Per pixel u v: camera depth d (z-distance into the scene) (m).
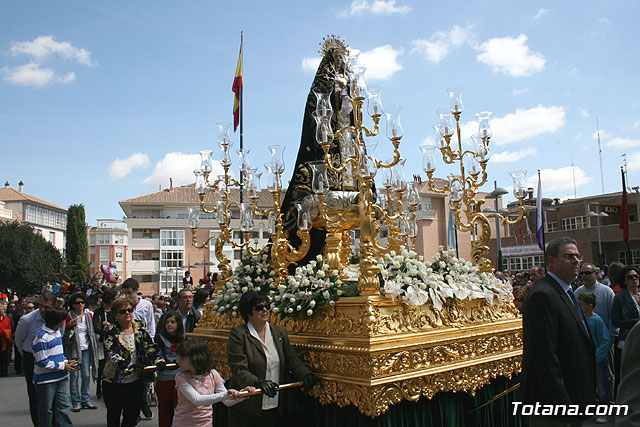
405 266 4.57
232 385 4.01
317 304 4.29
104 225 75.75
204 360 4.21
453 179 6.25
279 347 4.14
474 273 5.20
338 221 4.61
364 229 4.19
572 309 3.35
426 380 4.07
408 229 5.83
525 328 3.37
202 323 5.84
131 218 45.91
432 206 32.53
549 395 3.12
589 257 35.84
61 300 7.89
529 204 38.78
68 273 44.75
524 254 37.34
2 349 11.76
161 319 6.05
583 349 3.30
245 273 5.52
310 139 5.94
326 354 4.07
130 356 5.28
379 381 3.70
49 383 5.75
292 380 4.26
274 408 4.09
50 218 67.12
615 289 8.26
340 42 6.20
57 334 5.85
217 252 5.93
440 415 4.26
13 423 7.41
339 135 4.48
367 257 4.13
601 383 6.35
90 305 9.73
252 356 4.02
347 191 5.53
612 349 7.04
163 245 46.00
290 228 5.78
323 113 4.43
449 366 4.28
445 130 5.54
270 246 5.64
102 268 22.05
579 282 9.84
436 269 5.00
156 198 47.09
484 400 4.81
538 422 3.27
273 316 4.79
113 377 5.20
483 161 5.59
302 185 5.84
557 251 3.49
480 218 5.61
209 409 4.30
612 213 41.16
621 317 6.82
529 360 3.32
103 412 7.95
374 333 3.83
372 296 4.03
